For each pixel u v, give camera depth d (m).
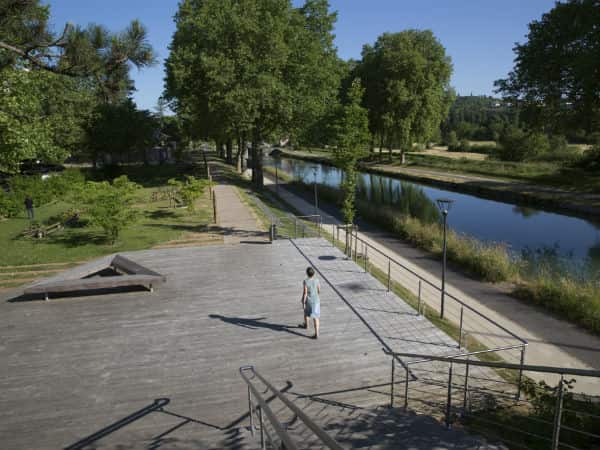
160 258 15.04
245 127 32.75
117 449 5.64
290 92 32.25
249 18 30.89
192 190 23.03
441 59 61.06
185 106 36.16
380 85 59.97
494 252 17.70
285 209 31.33
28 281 13.70
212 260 14.73
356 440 5.49
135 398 7.02
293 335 9.28
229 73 30.20
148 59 7.40
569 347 10.77
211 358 8.34
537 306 13.57
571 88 33.56
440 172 55.41
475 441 5.36
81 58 7.13
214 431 6.03
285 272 13.38
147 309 10.76
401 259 19.25
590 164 45.12
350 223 17.98
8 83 13.16
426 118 61.03
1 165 15.80
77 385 7.45
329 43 37.44
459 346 9.01
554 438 4.25
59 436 6.02
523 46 36.81
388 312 10.52
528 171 47.91
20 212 24.97
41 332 9.58
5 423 6.38
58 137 37.47
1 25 7.02
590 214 29.38
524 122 39.47
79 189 17.27
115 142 43.41
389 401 6.93
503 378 8.27
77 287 11.09
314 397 7.00
